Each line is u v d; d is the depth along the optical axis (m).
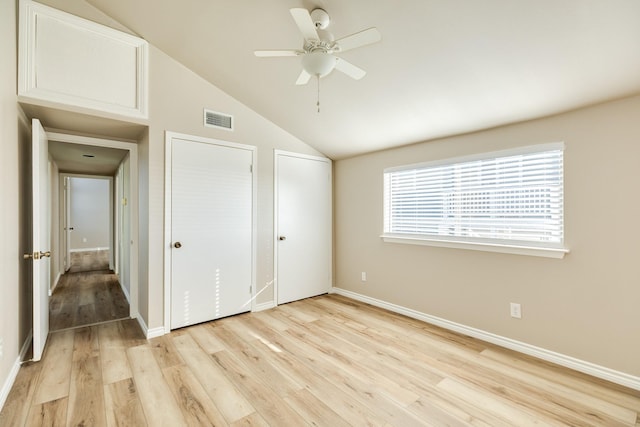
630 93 2.00
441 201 3.13
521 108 2.37
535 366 2.32
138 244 3.32
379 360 2.41
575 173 2.26
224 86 3.18
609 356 2.13
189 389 2.01
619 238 2.09
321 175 4.22
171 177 2.93
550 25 1.69
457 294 2.98
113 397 1.91
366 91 2.69
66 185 5.83
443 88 2.39
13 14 2.10
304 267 4.05
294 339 2.80
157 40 2.74
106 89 2.56
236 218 3.39
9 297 2.01
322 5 2.01
